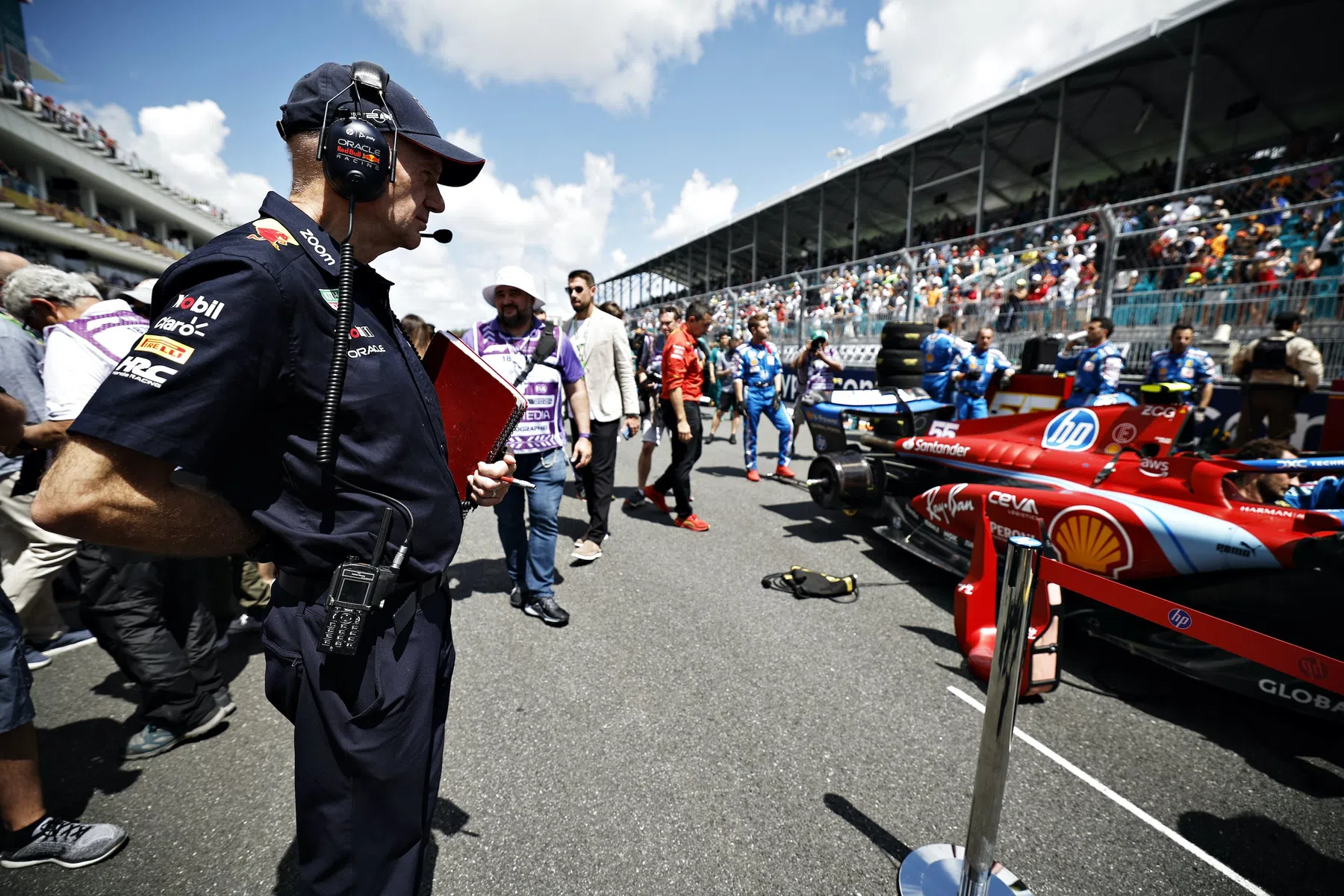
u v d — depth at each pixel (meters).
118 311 2.22
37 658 2.82
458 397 1.31
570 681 2.64
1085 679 2.71
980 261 9.78
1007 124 14.03
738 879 1.65
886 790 1.99
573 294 4.03
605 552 4.34
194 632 2.29
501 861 1.70
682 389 4.64
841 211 21.28
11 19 32.78
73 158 30.12
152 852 1.75
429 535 1.09
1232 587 2.38
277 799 1.98
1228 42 10.48
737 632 3.10
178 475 0.93
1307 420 5.79
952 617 3.29
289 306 0.91
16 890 1.62
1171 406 2.89
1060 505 2.94
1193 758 2.17
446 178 1.28
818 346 7.36
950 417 5.46
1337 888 1.64
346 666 1.04
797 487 6.41
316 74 1.05
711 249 27.03
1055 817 1.88
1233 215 6.50
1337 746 2.19
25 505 2.75
